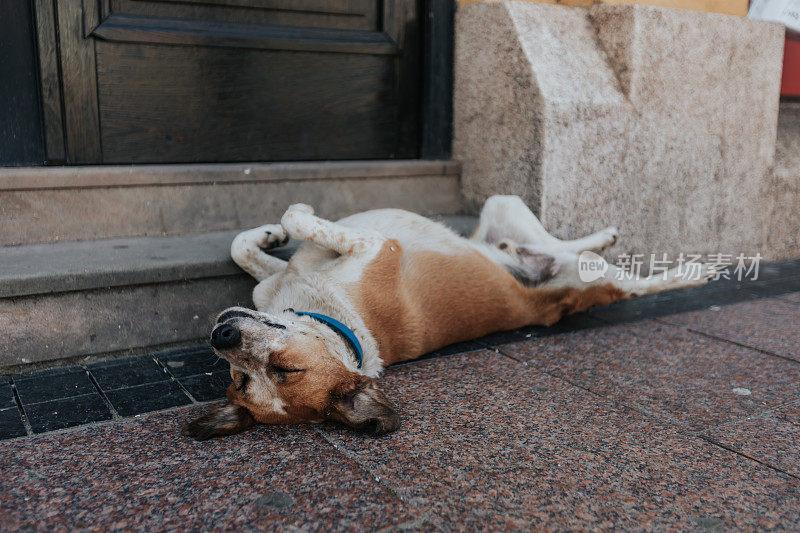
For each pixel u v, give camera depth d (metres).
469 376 1.28
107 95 1.53
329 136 1.80
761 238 2.10
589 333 1.53
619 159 1.78
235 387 1.07
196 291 1.38
